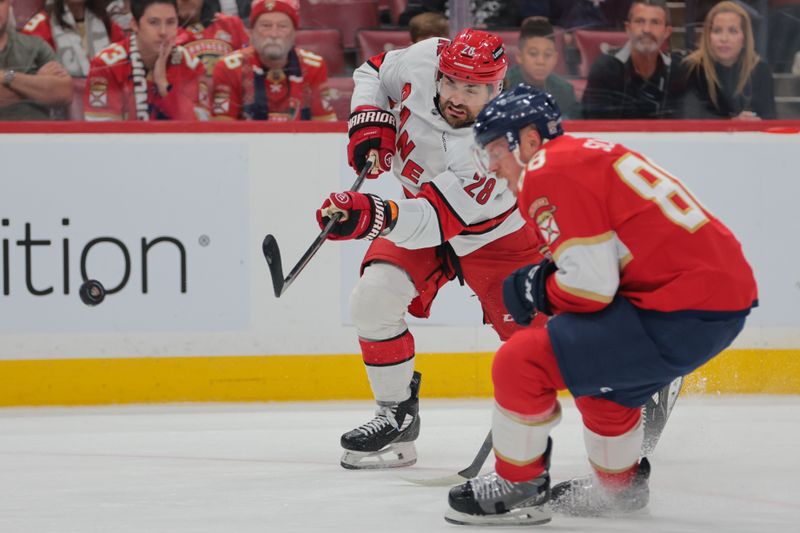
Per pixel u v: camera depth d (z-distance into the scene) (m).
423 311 13.44
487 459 13.98
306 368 19.36
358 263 19.34
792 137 20.09
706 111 20.91
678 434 15.49
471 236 12.80
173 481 12.34
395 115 13.41
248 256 19.22
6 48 19.59
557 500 10.16
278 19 19.95
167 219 19.00
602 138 19.92
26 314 18.73
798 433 15.66
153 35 19.75
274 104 20.30
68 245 18.80
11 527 9.87
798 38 20.78
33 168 18.69
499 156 9.34
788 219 20.16
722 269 8.66
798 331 20.19
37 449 14.86
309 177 19.31
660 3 20.56
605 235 8.63
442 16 20.88
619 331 8.70
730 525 9.59
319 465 13.51
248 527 9.72
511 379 9.11
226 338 19.20
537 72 20.73
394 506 10.74
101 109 19.94
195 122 19.03
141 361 19.00
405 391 13.34
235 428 16.67
